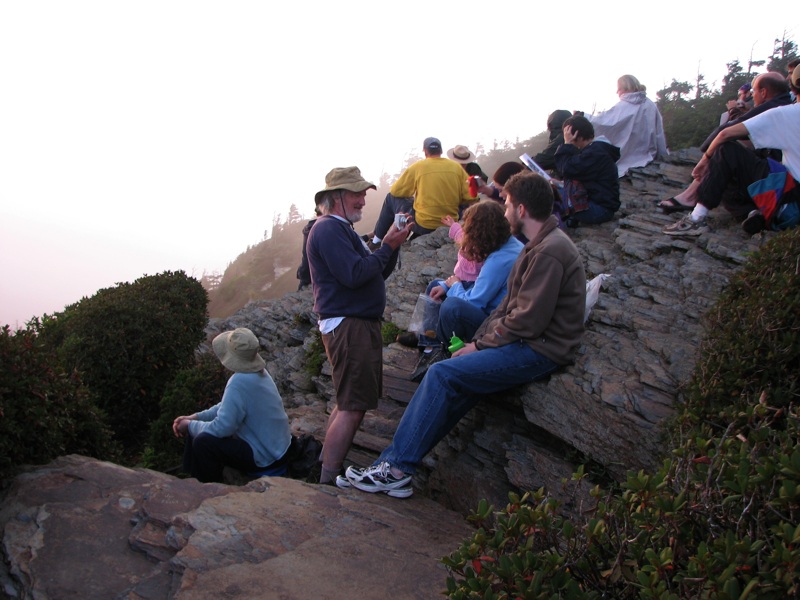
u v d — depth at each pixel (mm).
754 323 3477
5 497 3430
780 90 6762
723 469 2111
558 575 2082
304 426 6109
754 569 1800
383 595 2887
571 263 4141
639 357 4340
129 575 2912
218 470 4891
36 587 2775
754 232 6012
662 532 2045
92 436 4324
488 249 4984
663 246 6371
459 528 3750
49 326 8398
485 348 4266
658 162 10211
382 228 11023
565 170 8023
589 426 3963
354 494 4012
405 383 6027
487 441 4629
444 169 10117
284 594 2812
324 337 4477
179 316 8688
